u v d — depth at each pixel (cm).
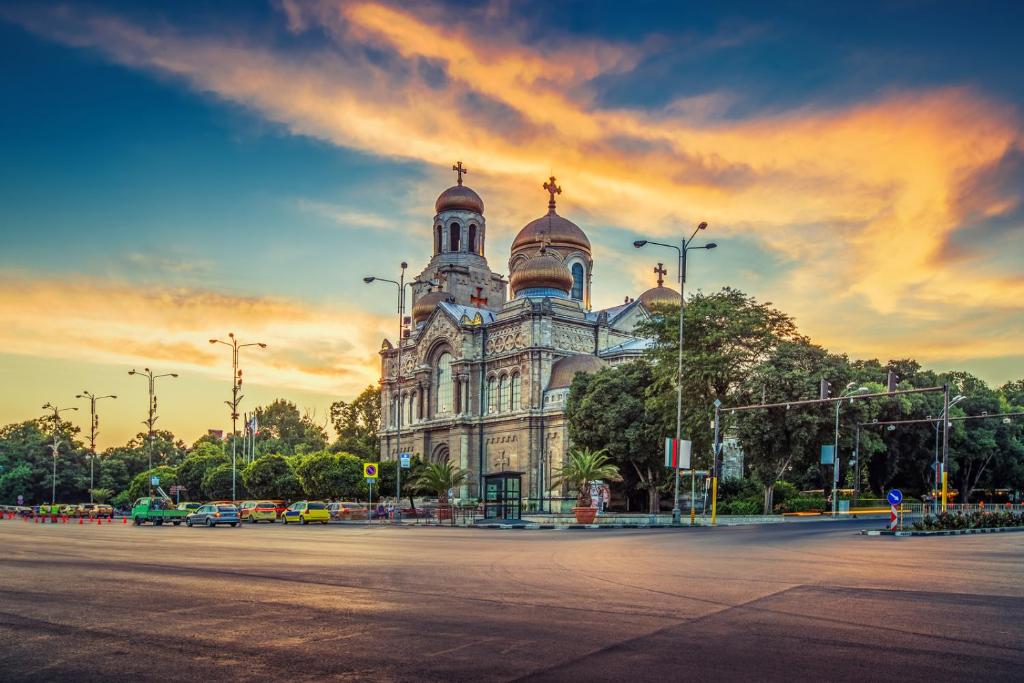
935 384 12975
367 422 16925
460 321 12219
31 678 1203
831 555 3198
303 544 4031
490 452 11538
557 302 11575
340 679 1192
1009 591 2058
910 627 1557
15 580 2353
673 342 7912
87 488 16575
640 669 1240
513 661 1292
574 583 2228
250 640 1458
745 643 1415
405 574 2478
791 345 7956
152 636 1497
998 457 12450
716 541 4181
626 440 8650
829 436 8388
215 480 11775
